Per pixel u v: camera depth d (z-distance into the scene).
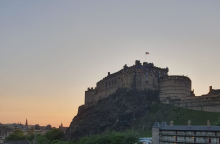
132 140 179.88
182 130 166.38
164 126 179.12
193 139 162.25
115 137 193.25
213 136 155.50
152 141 175.25
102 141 194.62
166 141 171.12
